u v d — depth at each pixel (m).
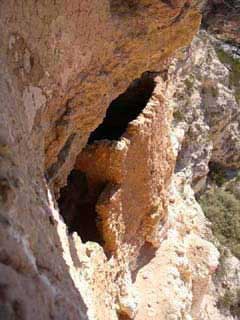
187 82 16.30
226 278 16.36
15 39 4.28
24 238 2.99
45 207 4.25
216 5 10.98
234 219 17.92
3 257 2.53
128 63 6.82
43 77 4.94
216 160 18.75
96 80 6.27
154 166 9.55
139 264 9.92
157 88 9.70
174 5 6.14
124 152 8.05
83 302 4.07
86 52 5.75
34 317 2.41
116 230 8.15
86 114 6.44
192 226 12.98
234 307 16.06
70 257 5.21
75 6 5.15
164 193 10.42
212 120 17.47
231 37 11.76
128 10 6.05
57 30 5.01
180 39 7.10
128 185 8.59
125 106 10.06
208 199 18.31
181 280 10.41
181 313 9.52
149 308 9.20
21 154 3.96
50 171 6.21
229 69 18.41
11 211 2.99
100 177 8.25
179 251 10.66
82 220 8.55
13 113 4.03
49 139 5.81
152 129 9.16
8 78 4.14
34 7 4.53
